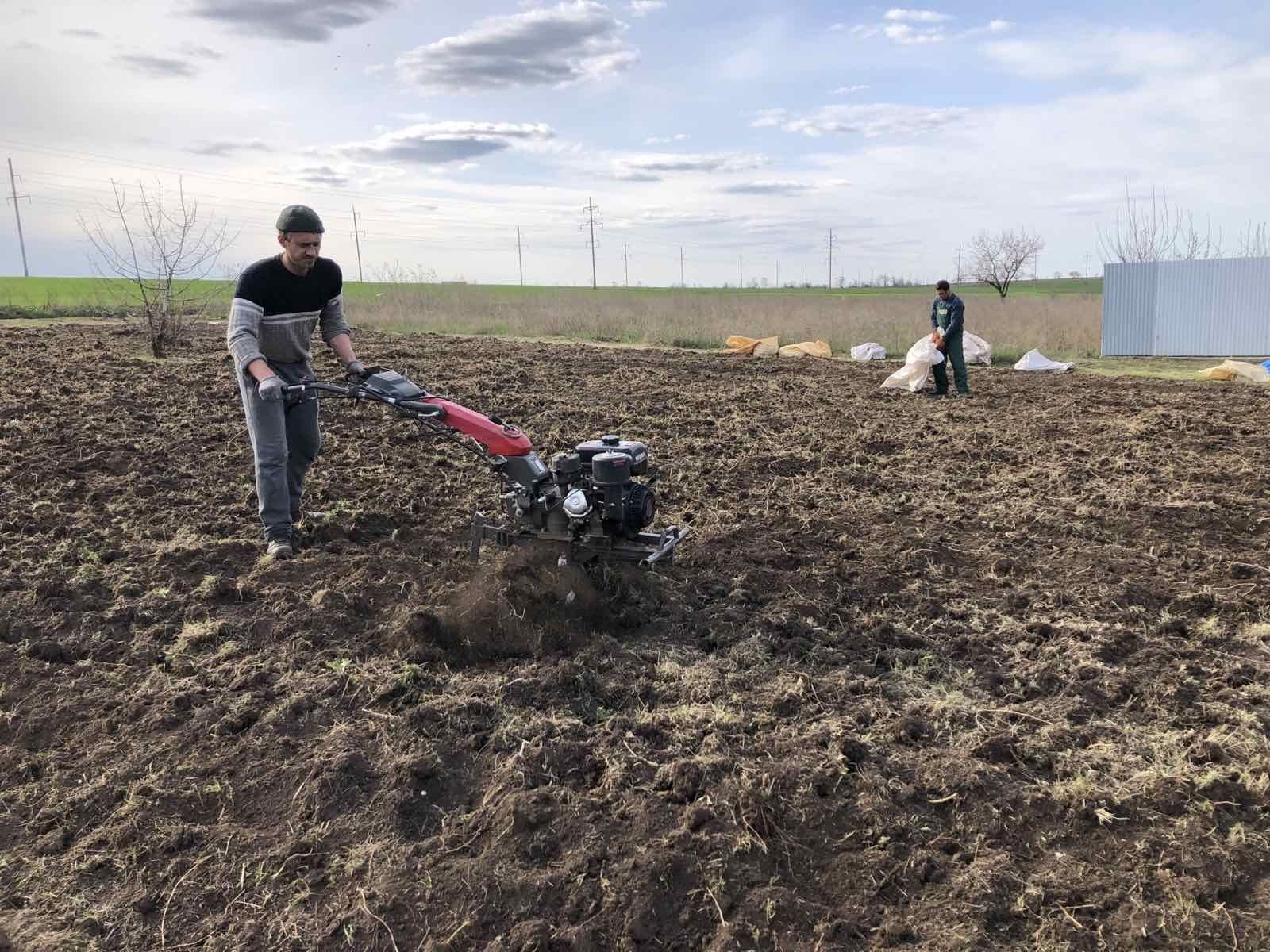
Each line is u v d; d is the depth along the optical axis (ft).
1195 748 11.19
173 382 33.86
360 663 13.44
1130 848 9.59
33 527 18.58
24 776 11.03
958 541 18.98
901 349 59.82
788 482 23.48
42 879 9.45
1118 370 52.47
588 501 14.96
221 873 9.50
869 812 10.08
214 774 10.97
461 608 14.42
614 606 15.29
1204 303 59.62
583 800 10.23
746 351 59.16
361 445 26.12
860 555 17.95
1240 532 19.36
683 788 10.40
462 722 11.81
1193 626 14.80
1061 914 8.78
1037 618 15.10
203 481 22.13
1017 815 10.10
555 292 178.29
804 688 12.79
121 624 14.64
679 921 8.79
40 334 49.65
